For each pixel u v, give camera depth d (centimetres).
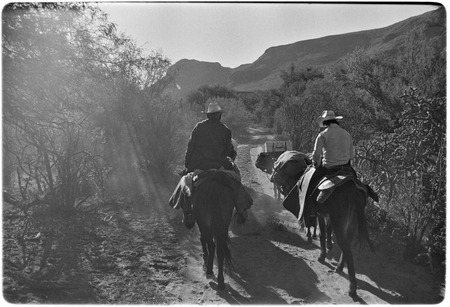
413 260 695
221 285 593
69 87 809
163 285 610
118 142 1213
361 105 1638
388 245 750
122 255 706
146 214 951
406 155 769
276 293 590
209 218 614
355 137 1538
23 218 827
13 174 1034
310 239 799
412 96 811
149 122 1305
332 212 601
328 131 656
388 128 1513
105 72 888
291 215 995
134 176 1258
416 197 727
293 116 1759
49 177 896
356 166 916
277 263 701
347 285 618
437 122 762
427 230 721
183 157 1540
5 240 713
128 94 1182
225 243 596
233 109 3209
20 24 701
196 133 677
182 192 687
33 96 767
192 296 578
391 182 798
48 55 729
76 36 772
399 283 620
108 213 938
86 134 934
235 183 661
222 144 677
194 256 726
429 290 597
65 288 567
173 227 872
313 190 652
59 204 902
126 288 583
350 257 581
